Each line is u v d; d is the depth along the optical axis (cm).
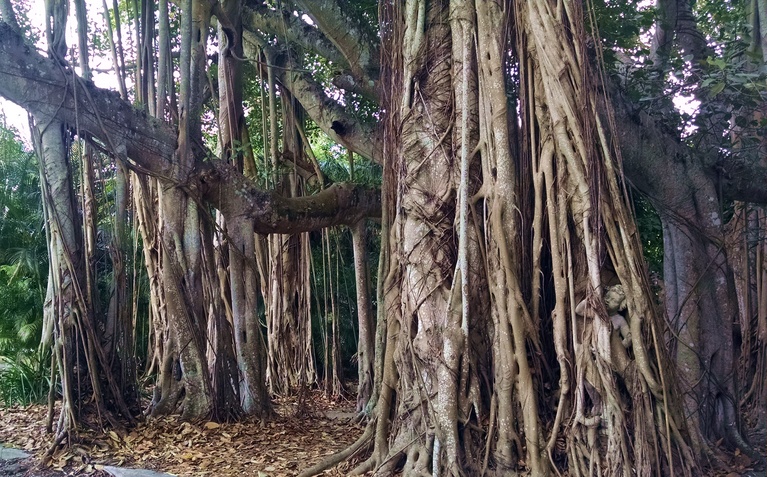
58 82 641
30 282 1130
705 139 695
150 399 898
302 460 612
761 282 802
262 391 806
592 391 471
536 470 468
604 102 540
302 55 1073
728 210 871
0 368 906
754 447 628
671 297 648
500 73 521
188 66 746
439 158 547
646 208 1067
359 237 956
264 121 987
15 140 1233
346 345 1335
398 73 598
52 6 653
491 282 508
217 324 778
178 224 750
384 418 557
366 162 1312
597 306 468
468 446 495
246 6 931
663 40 808
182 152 738
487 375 515
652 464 460
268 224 818
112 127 680
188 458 612
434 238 534
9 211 1165
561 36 502
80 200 775
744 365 791
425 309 523
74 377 666
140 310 1237
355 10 842
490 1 536
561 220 492
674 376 488
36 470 580
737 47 659
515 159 533
